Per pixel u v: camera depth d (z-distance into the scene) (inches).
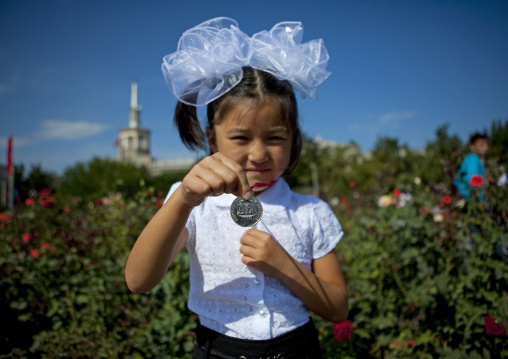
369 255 103.9
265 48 36.0
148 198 138.0
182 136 43.8
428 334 74.0
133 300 92.4
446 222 87.0
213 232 36.1
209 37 36.1
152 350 76.8
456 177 97.7
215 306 35.3
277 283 35.3
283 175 45.6
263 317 33.8
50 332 87.7
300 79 36.9
